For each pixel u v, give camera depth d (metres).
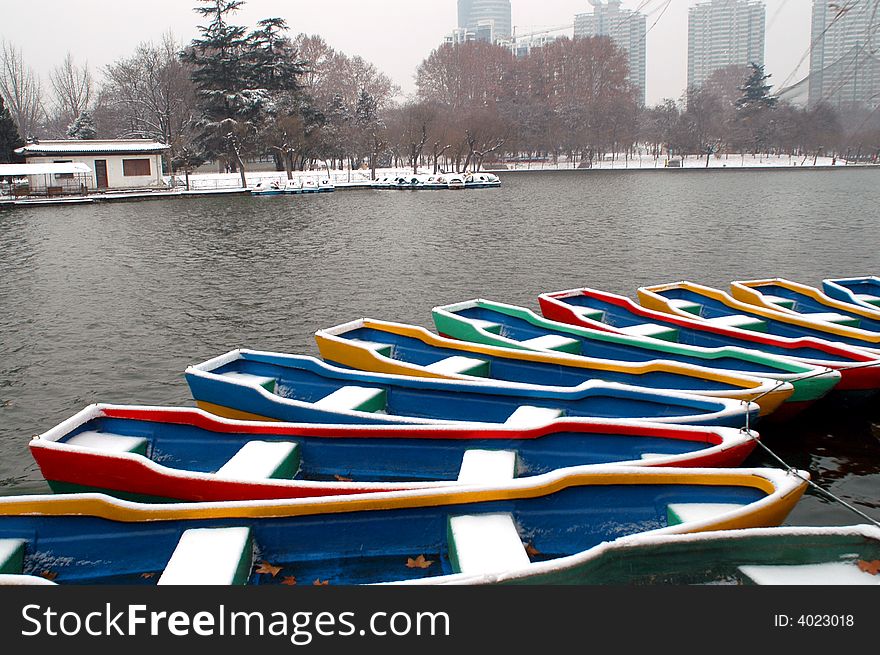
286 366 10.99
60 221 45.09
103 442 8.80
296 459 8.60
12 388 14.31
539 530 7.00
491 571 5.88
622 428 8.35
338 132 90.38
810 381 10.02
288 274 26.23
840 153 96.00
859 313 14.34
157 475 7.66
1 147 65.19
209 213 49.44
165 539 6.77
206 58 78.00
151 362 15.90
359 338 12.82
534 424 8.43
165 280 25.42
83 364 15.80
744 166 104.81
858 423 11.24
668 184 76.50
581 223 40.84
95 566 6.83
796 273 25.77
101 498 6.70
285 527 6.74
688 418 8.69
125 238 36.81
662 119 119.69
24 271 27.59
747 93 108.44
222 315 20.19
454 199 60.19
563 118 116.56
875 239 33.03
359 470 8.62
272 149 79.62
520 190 70.75
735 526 6.32
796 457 10.28
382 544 6.82
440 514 6.84
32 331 18.70
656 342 11.75
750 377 9.92
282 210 51.28
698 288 15.52
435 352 12.13
